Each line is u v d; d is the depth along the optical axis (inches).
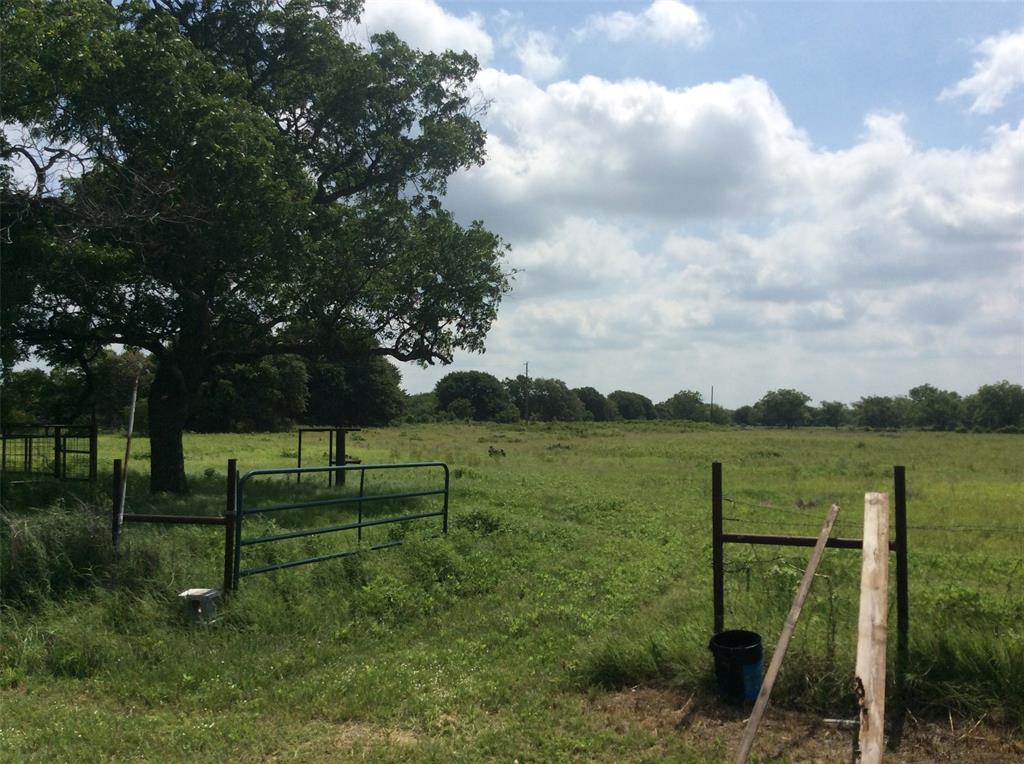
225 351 736.3
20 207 514.0
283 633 286.5
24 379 927.0
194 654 263.9
